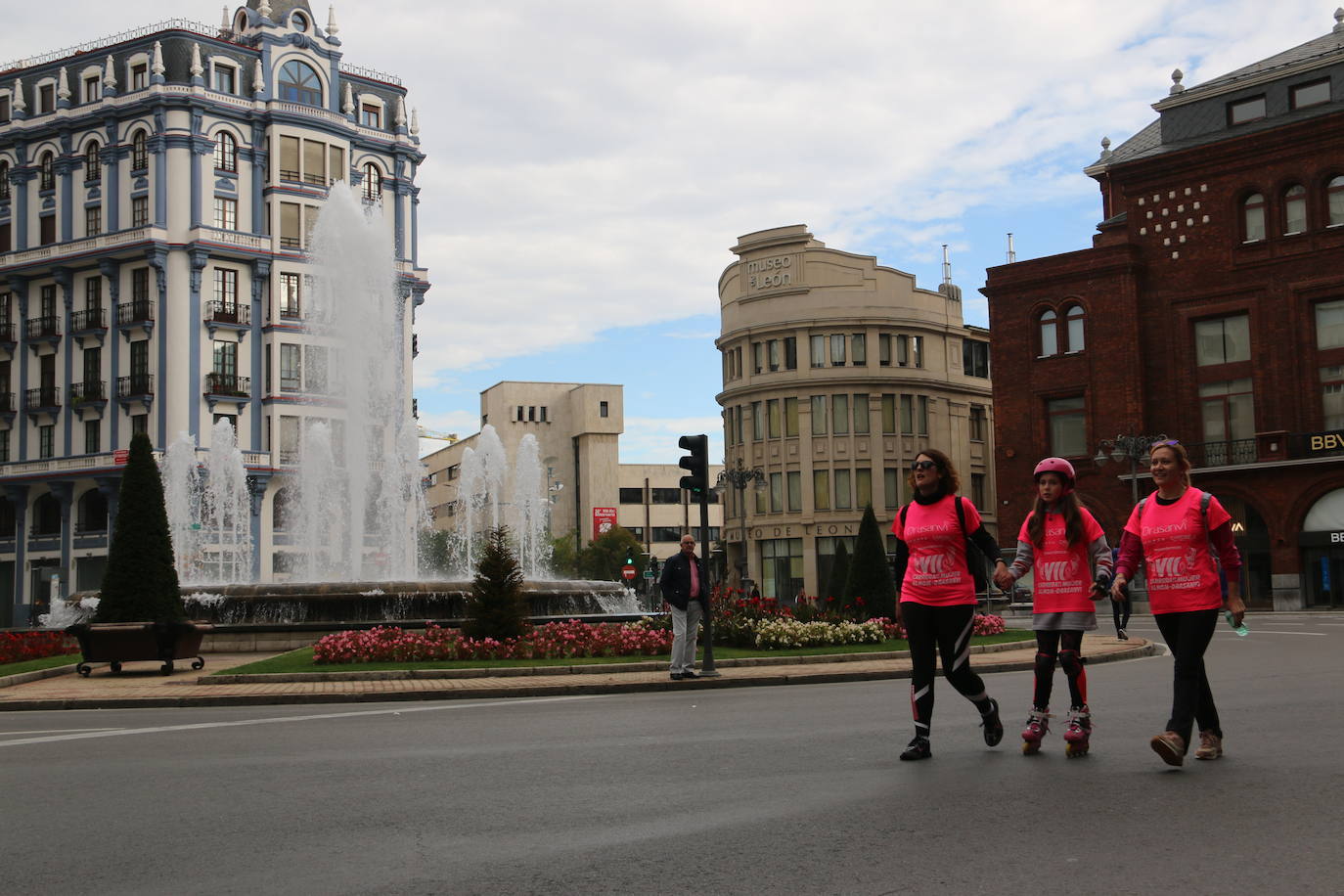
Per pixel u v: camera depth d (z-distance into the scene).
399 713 14.12
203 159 62.81
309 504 54.59
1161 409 52.59
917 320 72.00
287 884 5.64
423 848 6.33
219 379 62.19
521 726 12.23
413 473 56.44
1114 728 10.35
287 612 26.55
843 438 70.25
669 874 5.63
